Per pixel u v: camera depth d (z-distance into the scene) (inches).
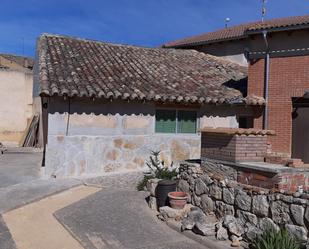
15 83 1042.1
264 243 219.0
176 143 559.2
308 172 271.3
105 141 506.6
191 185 321.1
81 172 491.5
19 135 1051.3
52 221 302.7
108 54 669.9
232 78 685.9
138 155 530.6
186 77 635.5
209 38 909.8
